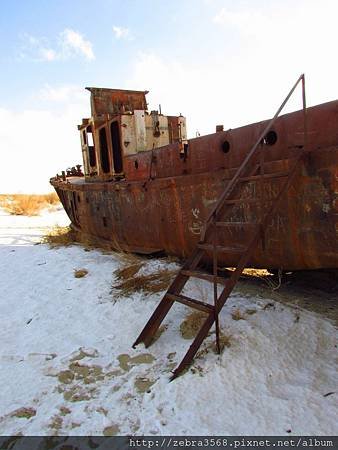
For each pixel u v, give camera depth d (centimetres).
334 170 370
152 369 362
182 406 302
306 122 398
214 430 275
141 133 768
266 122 442
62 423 299
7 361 401
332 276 531
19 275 714
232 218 485
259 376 329
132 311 484
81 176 1321
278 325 410
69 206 1109
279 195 372
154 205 630
